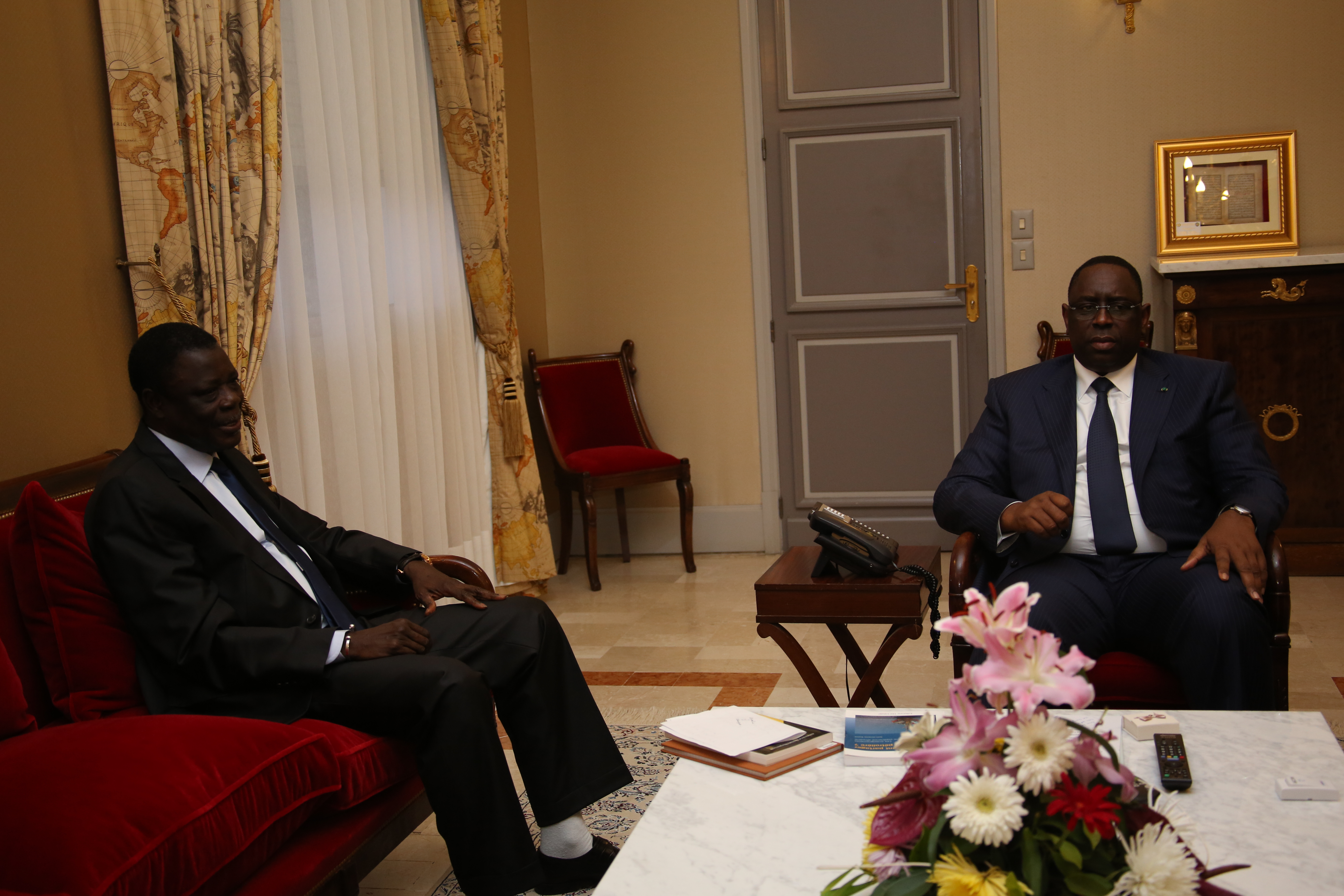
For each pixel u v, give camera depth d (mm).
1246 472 2207
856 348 4750
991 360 4613
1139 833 927
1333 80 4164
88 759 1439
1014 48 4426
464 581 2221
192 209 2480
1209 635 1965
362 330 3207
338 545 2213
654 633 3736
